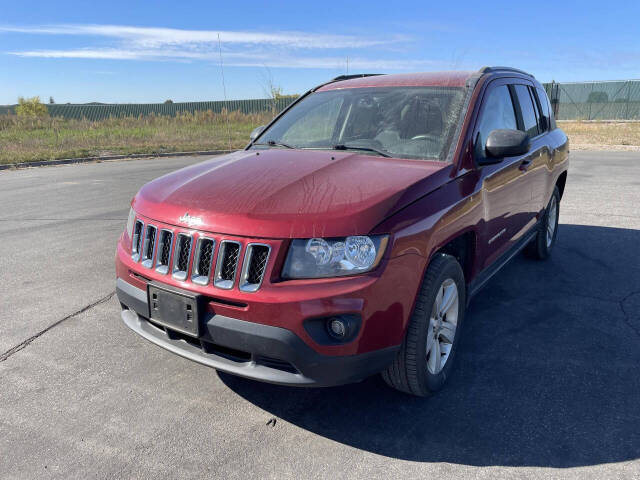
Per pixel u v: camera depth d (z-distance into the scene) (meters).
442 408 2.82
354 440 2.56
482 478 2.29
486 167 3.31
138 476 2.32
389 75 4.09
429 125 3.31
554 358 3.36
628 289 4.57
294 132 3.82
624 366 3.25
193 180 2.92
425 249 2.57
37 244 6.07
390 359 2.52
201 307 2.45
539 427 2.64
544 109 5.07
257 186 2.68
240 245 2.37
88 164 15.38
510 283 4.74
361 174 2.79
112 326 3.88
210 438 2.58
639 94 36.50
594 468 2.34
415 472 2.33
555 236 5.60
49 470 2.35
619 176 11.13
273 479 2.29
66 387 3.05
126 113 37.09
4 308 4.20
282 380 2.36
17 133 23.73
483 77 3.65
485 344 3.56
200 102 37.38
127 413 2.79
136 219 2.88
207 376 3.18
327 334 2.35
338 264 2.32
